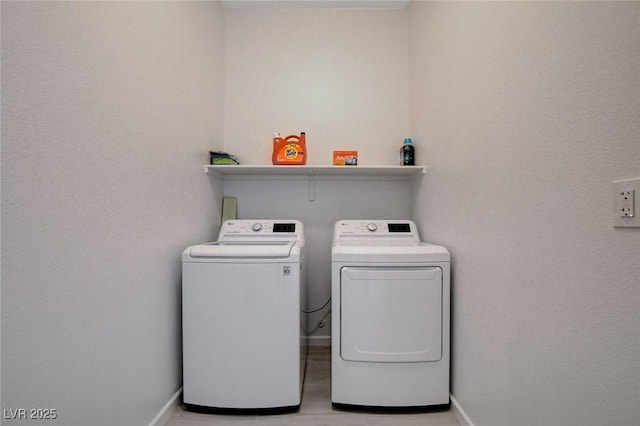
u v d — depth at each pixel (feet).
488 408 3.69
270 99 7.30
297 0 7.14
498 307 3.49
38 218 2.43
